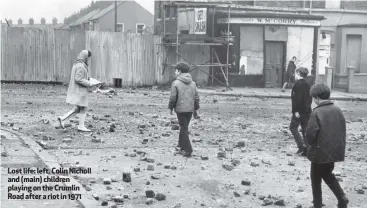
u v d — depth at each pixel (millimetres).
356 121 16438
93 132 11961
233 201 7078
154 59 27156
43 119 13609
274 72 28266
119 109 16828
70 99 11797
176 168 8695
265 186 7902
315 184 6699
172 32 29469
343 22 30609
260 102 21359
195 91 9773
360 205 7098
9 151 9227
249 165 9211
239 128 13789
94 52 26281
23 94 20375
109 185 7496
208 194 7344
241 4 30672
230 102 20750
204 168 8773
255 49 27719
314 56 28875
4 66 25281
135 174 8195
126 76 26828
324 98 6605
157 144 10820
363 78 27828
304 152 10172
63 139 10648
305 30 28547
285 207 6898
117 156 9469
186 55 27422
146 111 16547
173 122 13984
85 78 11836
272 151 10672
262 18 27281
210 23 28016
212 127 13742
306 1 30766
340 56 30047
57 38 25844
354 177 8695
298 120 10180
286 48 28203
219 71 27797
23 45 25469
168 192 7320
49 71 25891
